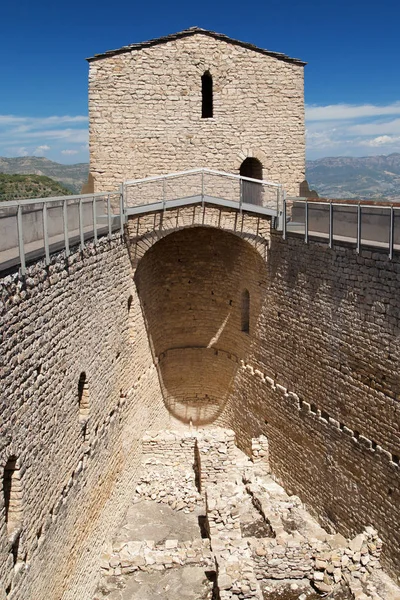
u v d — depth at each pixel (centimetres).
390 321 1305
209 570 1409
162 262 2264
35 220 1010
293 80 2167
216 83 2111
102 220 1603
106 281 1518
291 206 1833
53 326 1066
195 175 1864
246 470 1942
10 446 859
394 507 1330
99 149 2075
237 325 2198
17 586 882
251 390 2086
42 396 1006
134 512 1753
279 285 1850
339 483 1553
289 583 1364
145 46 2047
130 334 1881
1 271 841
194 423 2438
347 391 1496
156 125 2091
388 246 1313
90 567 1344
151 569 1420
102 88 2048
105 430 1499
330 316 1553
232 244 2156
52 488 1067
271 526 1559
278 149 2188
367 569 1362
